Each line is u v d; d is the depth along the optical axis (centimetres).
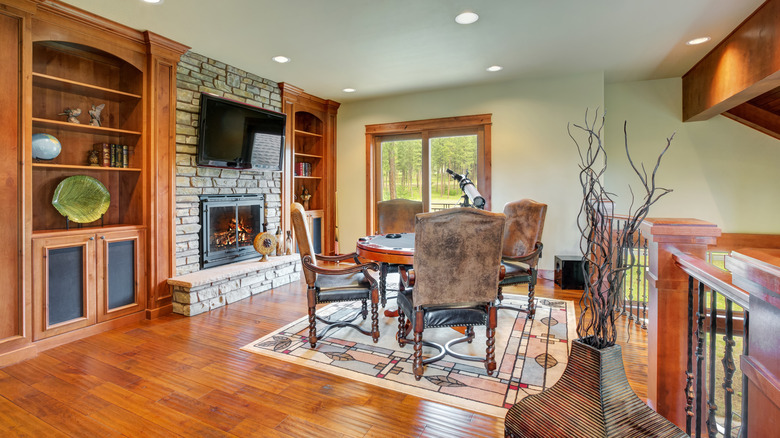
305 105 529
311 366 238
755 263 93
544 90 462
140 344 272
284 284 445
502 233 213
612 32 326
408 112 536
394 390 210
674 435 114
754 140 444
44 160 288
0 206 239
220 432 174
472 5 278
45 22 262
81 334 283
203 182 377
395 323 316
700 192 463
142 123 325
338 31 321
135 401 199
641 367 235
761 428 96
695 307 152
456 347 266
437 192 529
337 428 177
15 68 243
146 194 327
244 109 402
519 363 241
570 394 125
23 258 248
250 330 301
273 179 470
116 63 327
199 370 233
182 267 356
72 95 307
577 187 455
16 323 246
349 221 584
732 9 284
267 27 312
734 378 253
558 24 311
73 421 182
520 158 476
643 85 477
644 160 479
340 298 267
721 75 351
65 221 303
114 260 305
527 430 125
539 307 353
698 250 154
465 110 501
